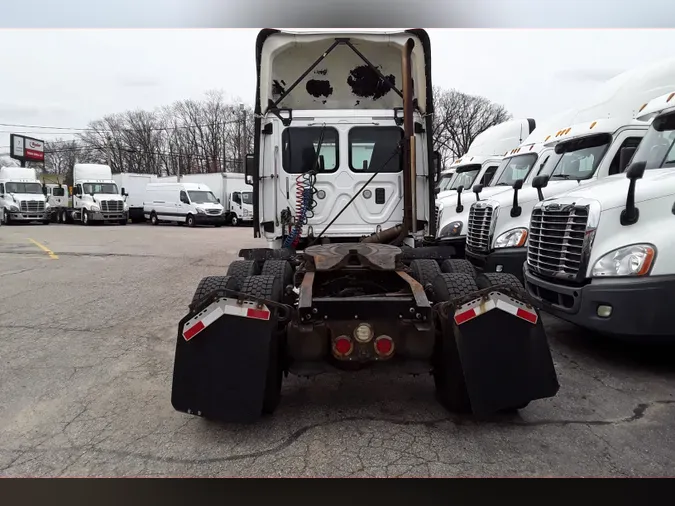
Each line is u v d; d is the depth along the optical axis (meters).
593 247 4.78
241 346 3.50
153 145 66.19
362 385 4.56
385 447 3.44
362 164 6.41
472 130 55.31
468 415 3.88
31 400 4.32
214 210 30.19
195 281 10.29
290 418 3.90
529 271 5.87
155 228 28.95
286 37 6.36
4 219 31.98
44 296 8.75
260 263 5.18
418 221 6.34
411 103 5.92
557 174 8.41
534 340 3.57
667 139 5.73
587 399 4.16
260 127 6.41
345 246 4.82
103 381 4.75
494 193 9.09
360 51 6.70
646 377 4.63
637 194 4.62
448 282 3.98
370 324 3.55
